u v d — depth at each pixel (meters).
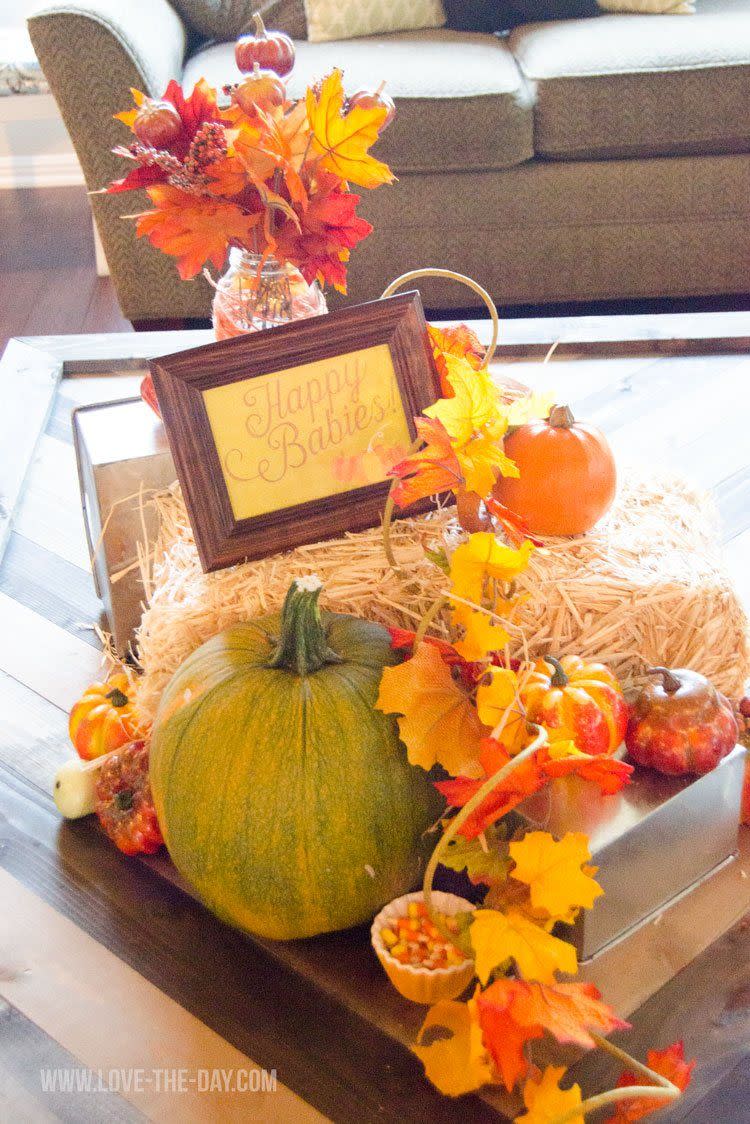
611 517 1.13
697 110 2.61
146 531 1.18
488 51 2.79
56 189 3.94
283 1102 0.76
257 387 1.00
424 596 1.01
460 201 2.71
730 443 1.46
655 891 0.86
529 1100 0.70
